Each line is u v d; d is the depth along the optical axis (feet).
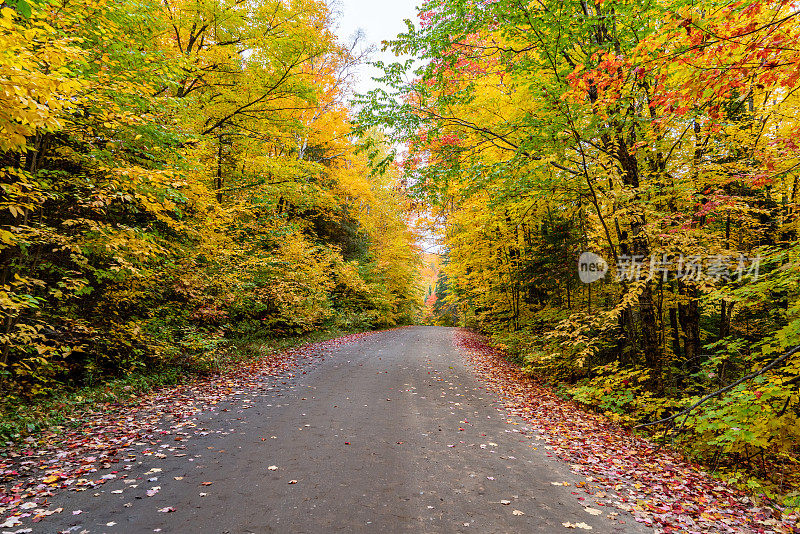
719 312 28.50
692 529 10.82
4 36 10.89
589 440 18.72
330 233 77.82
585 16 20.18
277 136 42.57
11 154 17.81
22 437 15.08
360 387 27.17
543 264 33.96
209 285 30.68
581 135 21.09
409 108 26.68
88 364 23.36
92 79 17.93
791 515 12.37
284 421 19.25
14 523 9.54
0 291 14.97
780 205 26.21
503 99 30.86
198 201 28.71
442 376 32.53
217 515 10.50
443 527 10.32
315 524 10.21
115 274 22.59
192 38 34.81
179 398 22.61
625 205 22.62
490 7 22.24
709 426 16.89
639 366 25.82
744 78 11.33
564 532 10.29
